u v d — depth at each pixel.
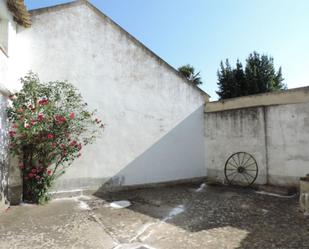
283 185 6.87
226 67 20.19
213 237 3.95
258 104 7.49
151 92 7.94
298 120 6.63
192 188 7.68
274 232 4.11
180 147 8.40
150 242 3.76
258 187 7.18
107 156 7.13
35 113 5.55
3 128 5.27
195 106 8.81
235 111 8.02
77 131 6.30
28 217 4.82
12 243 3.67
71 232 4.11
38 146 5.66
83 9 7.05
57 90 6.17
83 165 6.79
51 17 6.64
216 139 8.59
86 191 6.77
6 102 5.46
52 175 6.04
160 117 8.07
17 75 6.21
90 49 7.06
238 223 4.57
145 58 7.91
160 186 7.91
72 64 6.80
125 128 7.45
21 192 5.71
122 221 4.68
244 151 7.77
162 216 5.00
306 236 3.91
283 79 20.12
